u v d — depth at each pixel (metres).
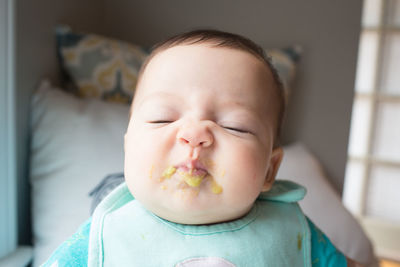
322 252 0.69
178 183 0.51
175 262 0.56
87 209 0.94
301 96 1.67
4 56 1.03
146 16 1.73
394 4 2.27
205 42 0.60
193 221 0.56
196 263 0.56
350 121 1.67
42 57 1.22
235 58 0.58
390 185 2.41
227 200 0.52
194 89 0.54
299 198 0.71
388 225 2.41
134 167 0.54
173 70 0.56
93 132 1.08
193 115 0.53
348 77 1.66
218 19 1.69
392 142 2.38
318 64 1.66
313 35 1.65
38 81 1.20
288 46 1.67
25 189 1.15
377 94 2.36
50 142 1.07
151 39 1.73
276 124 0.65
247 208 0.61
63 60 1.29
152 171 0.52
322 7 1.64
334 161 1.70
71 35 1.30
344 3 1.63
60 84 1.34
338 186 1.70
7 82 1.04
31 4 1.15
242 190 0.52
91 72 1.29
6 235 1.06
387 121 2.38
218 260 0.56
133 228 0.59
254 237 0.61
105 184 0.95
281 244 0.62
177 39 0.64
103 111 1.15
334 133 1.68
